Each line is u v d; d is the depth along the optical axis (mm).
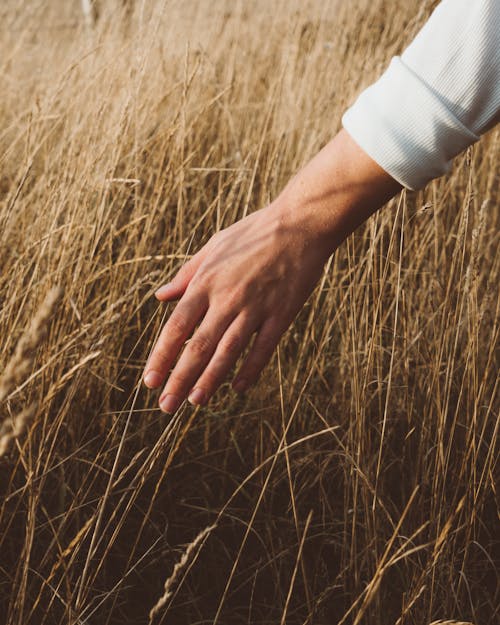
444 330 1318
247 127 2379
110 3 2539
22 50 3107
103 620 1321
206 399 744
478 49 685
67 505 1427
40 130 1807
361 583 1291
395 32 2861
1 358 1291
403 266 1851
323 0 3145
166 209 1970
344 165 753
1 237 1516
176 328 754
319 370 1565
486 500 1447
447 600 1191
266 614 1363
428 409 1458
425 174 730
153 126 2178
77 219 1537
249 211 1927
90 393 1559
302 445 1570
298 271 769
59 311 1430
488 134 2381
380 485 1365
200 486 1544
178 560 1403
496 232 2057
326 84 2482
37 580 1304
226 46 2992
